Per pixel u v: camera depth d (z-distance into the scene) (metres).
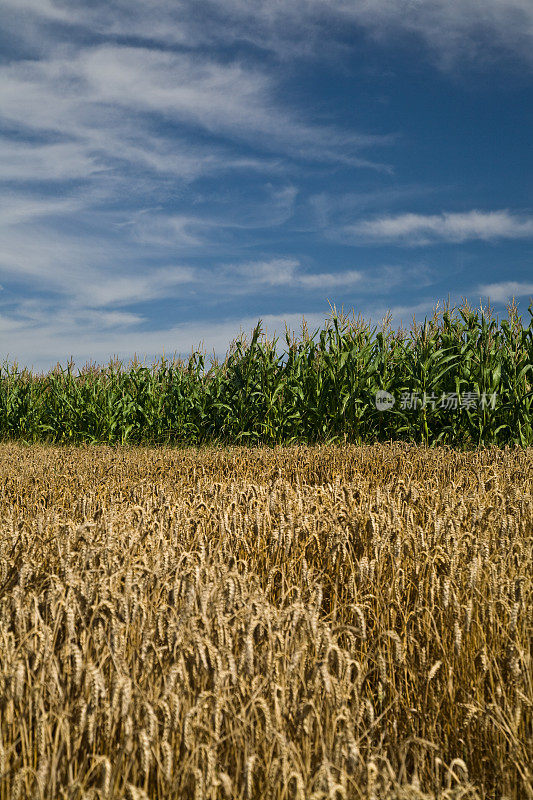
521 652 2.52
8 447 13.93
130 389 17.48
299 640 2.57
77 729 2.00
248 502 4.73
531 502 4.98
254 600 2.53
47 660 2.22
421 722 2.63
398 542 3.54
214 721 1.93
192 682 2.36
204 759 1.88
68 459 9.69
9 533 3.76
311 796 1.54
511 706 2.47
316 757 2.09
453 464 8.31
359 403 13.48
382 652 2.96
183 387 16.19
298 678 2.31
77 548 3.63
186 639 2.36
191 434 15.59
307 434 14.02
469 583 3.15
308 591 3.18
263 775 2.01
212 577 2.95
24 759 1.95
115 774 1.86
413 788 1.68
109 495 5.98
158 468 8.23
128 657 2.54
